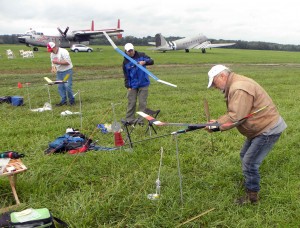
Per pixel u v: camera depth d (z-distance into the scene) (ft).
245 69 96.22
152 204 15.19
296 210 14.88
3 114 32.27
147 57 27.63
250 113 13.85
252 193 15.43
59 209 14.83
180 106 36.91
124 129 26.43
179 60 124.57
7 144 23.06
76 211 14.32
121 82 58.59
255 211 14.97
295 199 15.87
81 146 21.93
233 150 22.93
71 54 148.46
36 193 16.10
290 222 14.20
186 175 18.78
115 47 26.58
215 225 13.92
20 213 12.60
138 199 15.66
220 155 21.72
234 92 13.37
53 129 26.78
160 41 202.39
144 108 27.89
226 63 119.44
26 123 28.71
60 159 19.93
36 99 41.04
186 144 23.58
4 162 15.40
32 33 174.09
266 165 19.61
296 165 19.83
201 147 23.12
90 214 14.26
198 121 30.91
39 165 19.01
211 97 43.57
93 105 36.99
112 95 44.09
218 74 13.70
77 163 19.51
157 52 199.00
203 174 18.97
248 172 14.98
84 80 63.93
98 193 16.03
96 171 18.78
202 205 15.24
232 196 16.43
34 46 180.14
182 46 203.92
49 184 17.04
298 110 35.06
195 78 67.67
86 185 16.93
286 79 67.77
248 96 13.35
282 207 15.25
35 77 67.46
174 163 20.18
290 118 31.09
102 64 99.09
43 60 108.17
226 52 223.51
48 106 35.29
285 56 188.14
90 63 101.71
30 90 47.83
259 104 13.74
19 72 77.15
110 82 58.39
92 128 27.45
